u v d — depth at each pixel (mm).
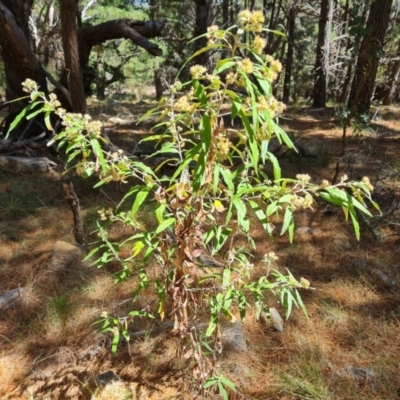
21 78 6895
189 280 1599
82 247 3738
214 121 1249
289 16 14625
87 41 7383
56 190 5344
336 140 8375
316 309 2943
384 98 16109
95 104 15258
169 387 2303
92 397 2211
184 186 1443
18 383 2389
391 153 7223
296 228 4199
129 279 3262
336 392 2236
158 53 7270
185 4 16969
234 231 1582
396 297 3072
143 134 9102
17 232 4234
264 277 1838
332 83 11266
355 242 3957
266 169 5852
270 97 1183
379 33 8469
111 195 5105
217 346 2031
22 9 6992
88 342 2639
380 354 2508
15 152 6523
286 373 2340
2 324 2873
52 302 2943
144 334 2666
